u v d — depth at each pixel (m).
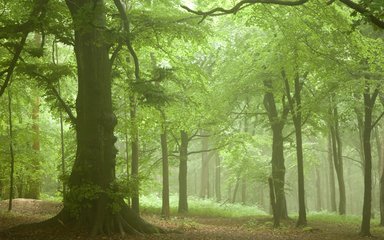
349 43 15.32
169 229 16.94
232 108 25.47
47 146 30.09
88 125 14.62
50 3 13.60
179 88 21.75
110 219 14.19
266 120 29.81
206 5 17.27
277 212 20.73
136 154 20.66
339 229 20.84
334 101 20.41
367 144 18.11
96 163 14.43
